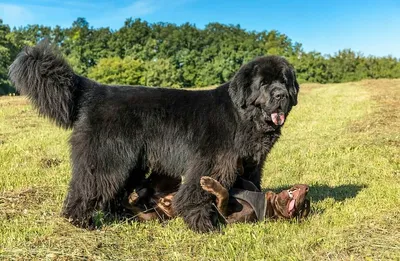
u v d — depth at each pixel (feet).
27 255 13.39
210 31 246.68
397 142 32.65
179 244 15.14
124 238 15.60
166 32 237.66
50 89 16.79
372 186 22.30
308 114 53.01
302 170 26.55
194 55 207.10
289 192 17.07
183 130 17.42
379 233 15.23
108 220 17.61
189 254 14.26
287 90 17.25
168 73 188.85
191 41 228.84
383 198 19.88
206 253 14.33
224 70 198.70
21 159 27.86
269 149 17.75
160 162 17.78
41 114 17.39
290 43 225.56
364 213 17.69
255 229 16.31
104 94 17.44
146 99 17.56
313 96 78.84
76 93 17.29
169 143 17.48
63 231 15.80
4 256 13.24
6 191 20.86
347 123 44.06
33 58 16.78
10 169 25.05
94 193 16.76
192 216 16.80
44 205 18.67
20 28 269.85
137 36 236.63
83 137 16.85
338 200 20.48
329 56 206.28
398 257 12.98
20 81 17.03
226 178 17.06
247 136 17.07
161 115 17.44
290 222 17.26
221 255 14.16
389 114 48.49
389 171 25.18
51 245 14.33
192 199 16.90
